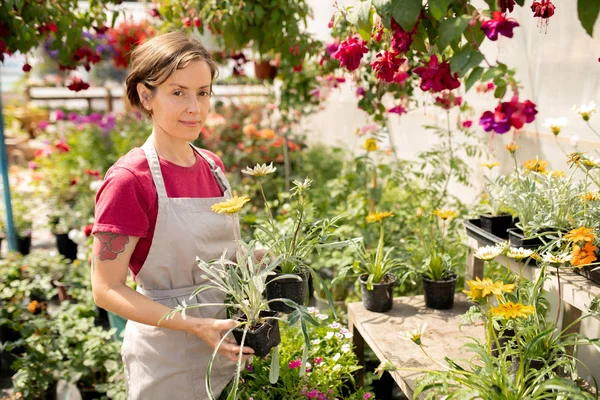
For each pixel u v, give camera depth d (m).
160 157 1.69
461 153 3.44
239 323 1.50
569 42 2.36
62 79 8.98
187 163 1.76
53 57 4.37
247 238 2.31
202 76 1.60
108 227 1.52
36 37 2.64
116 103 11.33
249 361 1.98
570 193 1.92
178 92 1.59
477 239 2.17
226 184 1.86
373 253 2.52
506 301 1.72
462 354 1.88
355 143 4.90
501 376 1.42
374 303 2.24
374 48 3.00
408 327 2.10
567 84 2.40
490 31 1.30
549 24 2.49
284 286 1.78
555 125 2.00
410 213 3.35
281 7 3.15
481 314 1.69
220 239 1.77
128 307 1.53
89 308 2.95
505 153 2.93
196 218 1.68
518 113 1.38
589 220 1.84
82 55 2.82
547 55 2.53
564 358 1.50
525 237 1.88
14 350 3.19
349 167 4.53
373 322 2.16
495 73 1.34
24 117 9.10
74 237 3.75
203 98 1.65
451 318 2.18
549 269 1.85
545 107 2.57
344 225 3.46
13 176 6.05
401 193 3.78
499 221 2.16
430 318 2.18
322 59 3.15
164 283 1.69
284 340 2.14
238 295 1.54
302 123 7.09
